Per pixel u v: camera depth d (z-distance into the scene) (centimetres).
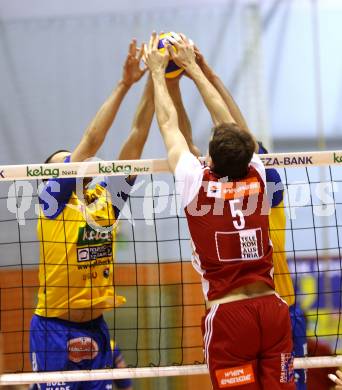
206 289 1260
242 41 2912
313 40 2948
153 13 2927
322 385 1780
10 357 2420
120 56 2916
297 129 2936
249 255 1238
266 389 1205
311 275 2719
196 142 2797
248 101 2884
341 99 2952
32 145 2883
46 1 2942
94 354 1622
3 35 2923
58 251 1588
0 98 2900
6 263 2639
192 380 2466
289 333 1249
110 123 1619
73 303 1588
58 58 2919
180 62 1482
